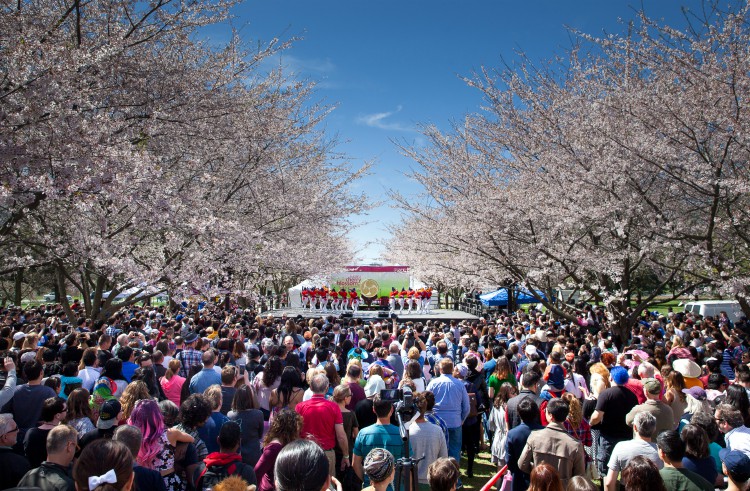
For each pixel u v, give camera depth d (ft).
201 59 38.68
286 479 8.65
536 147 45.47
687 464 13.84
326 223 55.11
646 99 35.76
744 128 31.58
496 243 46.44
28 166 25.93
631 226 40.55
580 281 47.60
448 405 22.20
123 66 30.73
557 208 40.81
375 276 104.83
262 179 47.16
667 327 49.98
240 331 37.58
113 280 39.01
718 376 22.88
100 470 9.48
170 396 22.71
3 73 24.84
